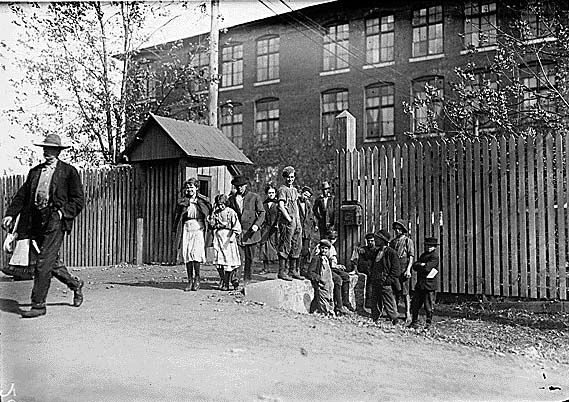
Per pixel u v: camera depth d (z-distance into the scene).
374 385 5.30
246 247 10.76
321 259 10.50
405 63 26.47
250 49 28.52
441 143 11.34
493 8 20.17
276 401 4.68
